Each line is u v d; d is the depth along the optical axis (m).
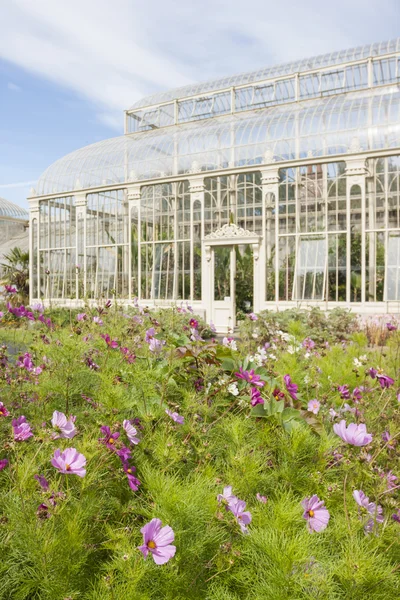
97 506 1.58
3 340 3.61
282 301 16.00
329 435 2.16
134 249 19.16
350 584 1.33
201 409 2.31
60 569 1.36
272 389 2.54
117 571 1.45
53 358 2.49
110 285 19.70
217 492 1.60
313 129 16.48
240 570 1.44
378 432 2.34
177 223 18.30
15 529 1.41
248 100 21.30
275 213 16.27
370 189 15.13
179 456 1.78
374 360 3.74
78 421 2.22
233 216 17.42
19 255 25.75
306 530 1.44
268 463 2.00
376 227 14.98
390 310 14.35
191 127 20.25
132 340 3.32
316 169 15.88
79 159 21.52
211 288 17.28
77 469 1.53
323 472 1.87
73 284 20.77
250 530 1.50
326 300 14.50
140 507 1.67
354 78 19.27
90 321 3.75
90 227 20.44
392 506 1.59
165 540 1.29
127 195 19.67
